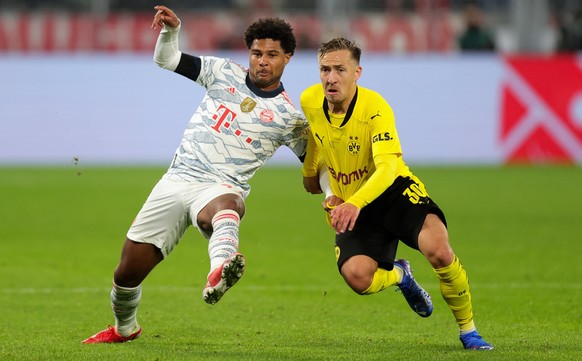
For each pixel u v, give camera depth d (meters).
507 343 23.52
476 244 42.78
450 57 75.44
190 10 85.94
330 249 41.97
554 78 75.12
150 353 22.00
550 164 75.69
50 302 30.48
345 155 22.31
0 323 26.81
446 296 22.14
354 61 21.61
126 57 74.88
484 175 69.88
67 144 74.00
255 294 32.28
